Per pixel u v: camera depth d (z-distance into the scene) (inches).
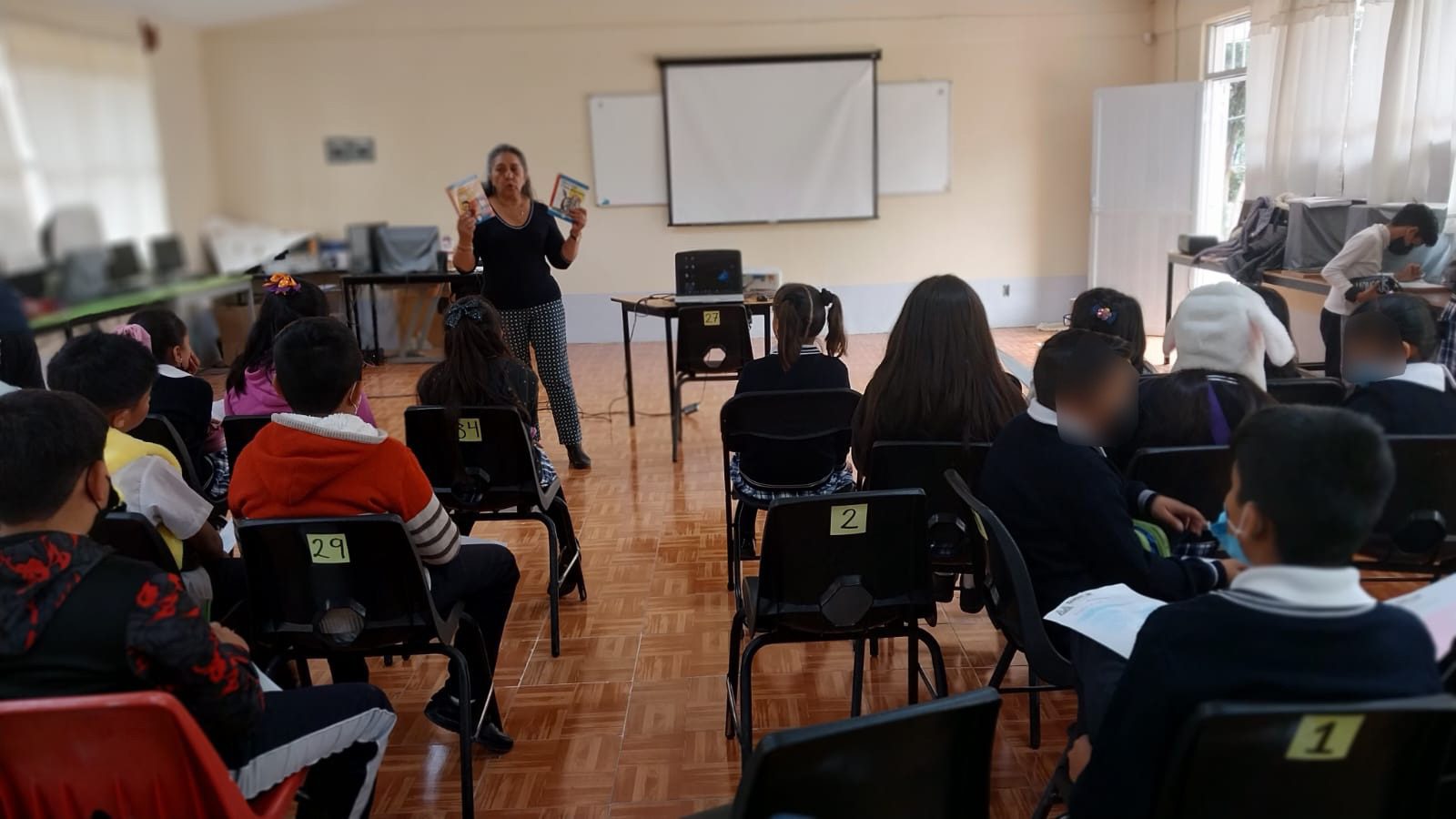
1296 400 100.6
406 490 71.8
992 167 316.8
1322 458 38.0
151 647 46.4
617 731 90.3
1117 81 313.1
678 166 311.0
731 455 137.9
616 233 316.2
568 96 305.9
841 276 321.7
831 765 40.2
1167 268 290.5
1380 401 86.7
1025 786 79.5
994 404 85.7
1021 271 323.6
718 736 89.0
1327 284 186.9
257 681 52.9
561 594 120.3
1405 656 39.4
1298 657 39.1
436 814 78.1
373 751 61.9
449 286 265.0
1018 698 93.1
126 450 71.7
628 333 204.2
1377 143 201.6
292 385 71.9
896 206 317.7
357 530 67.9
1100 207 303.9
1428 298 157.6
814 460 110.2
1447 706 36.7
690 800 79.7
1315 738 38.1
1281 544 39.3
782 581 72.6
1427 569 82.8
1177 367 84.0
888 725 40.2
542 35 302.0
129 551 67.1
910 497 70.2
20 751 45.2
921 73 310.3
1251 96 254.5
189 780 46.9
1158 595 65.5
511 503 106.0
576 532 144.9
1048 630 69.4
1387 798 39.9
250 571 69.7
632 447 193.6
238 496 72.1
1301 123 232.2
